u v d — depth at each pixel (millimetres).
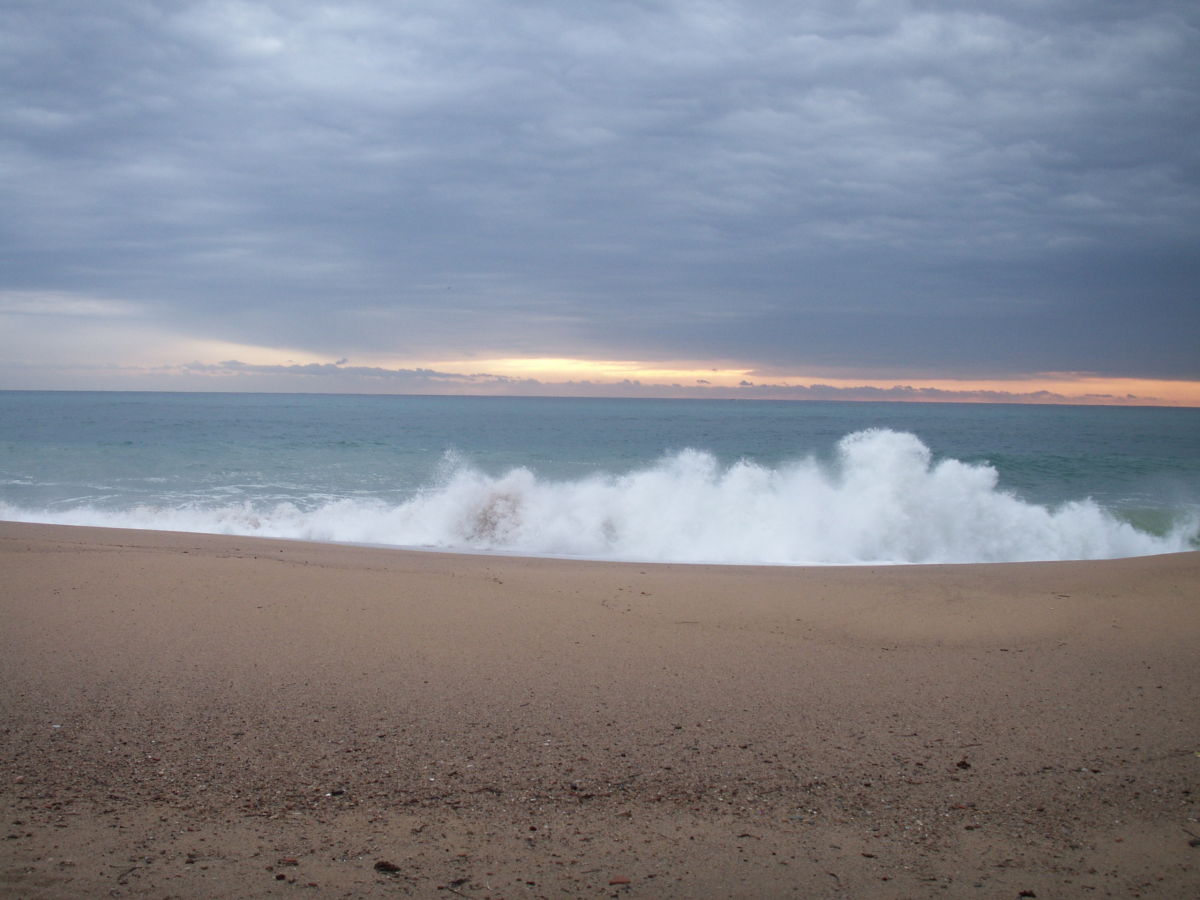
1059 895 2502
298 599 6453
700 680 4797
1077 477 21922
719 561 11430
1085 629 6121
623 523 12945
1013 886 2564
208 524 13344
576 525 12906
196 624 5648
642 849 2803
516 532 12648
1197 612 6551
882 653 5480
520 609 6500
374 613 6164
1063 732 3969
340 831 2895
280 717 4039
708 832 2941
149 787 3223
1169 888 2547
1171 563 8844
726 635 5922
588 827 2969
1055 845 2852
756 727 4031
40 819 2898
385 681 4637
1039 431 47750
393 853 2734
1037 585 7918
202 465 22297
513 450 30062
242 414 58312
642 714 4199
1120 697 4496
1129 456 27516
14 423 40312
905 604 7051
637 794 3258
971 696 4531
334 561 8930
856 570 9148
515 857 2727
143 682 4480
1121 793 3281
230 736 3781
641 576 8344
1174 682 4766
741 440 37031
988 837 2916
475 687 4578
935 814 3100
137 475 19828
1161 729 3992
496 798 3205
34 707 4062
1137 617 6445
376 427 43719
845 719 4152
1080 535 12500
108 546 9031
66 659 4820
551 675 4836
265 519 13617
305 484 18812
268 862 2643
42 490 17094
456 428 44375
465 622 6023
